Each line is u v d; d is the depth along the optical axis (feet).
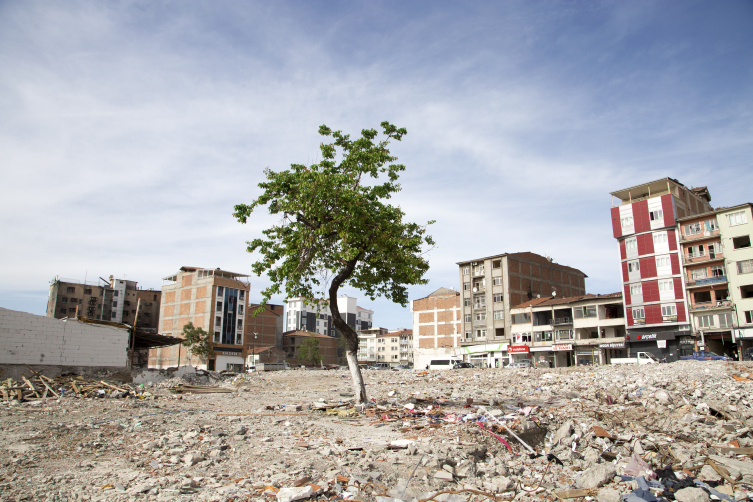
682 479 29.37
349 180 59.26
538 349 229.04
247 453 33.01
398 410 55.16
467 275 270.26
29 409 53.72
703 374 81.97
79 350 93.76
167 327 314.76
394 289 67.67
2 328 83.71
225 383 120.57
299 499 23.63
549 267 280.51
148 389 87.30
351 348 63.41
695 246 185.78
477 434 39.42
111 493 23.95
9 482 25.04
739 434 39.47
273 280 62.03
